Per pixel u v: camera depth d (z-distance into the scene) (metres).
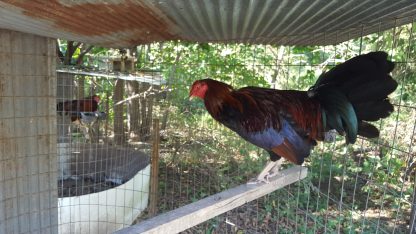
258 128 3.02
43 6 2.24
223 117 3.16
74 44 6.23
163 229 1.95
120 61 5.22
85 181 4.94
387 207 5.33
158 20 3.09
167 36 4.23
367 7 2.38
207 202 2.41
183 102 6.29
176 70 6.50
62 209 4.02
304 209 5.27
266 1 2.32
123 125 6.52
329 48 6.47
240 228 4.86
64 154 4.96
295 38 4.11
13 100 3.43
